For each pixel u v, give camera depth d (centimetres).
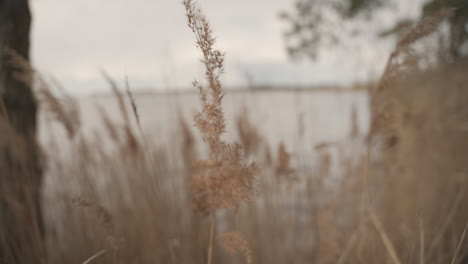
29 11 194
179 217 188
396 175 190
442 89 259
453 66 265
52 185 202
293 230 209
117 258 134
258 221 203
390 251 127
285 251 209
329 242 171
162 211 170
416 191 186
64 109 170
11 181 160
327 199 218
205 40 61
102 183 223
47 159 195
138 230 181
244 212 191
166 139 254
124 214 193
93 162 216
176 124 237
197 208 84
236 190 70
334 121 538
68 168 199
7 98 175
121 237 88
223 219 194
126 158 218
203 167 75
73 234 171
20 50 186
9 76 178
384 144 155
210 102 65
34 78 144
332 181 249
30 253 142
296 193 224
